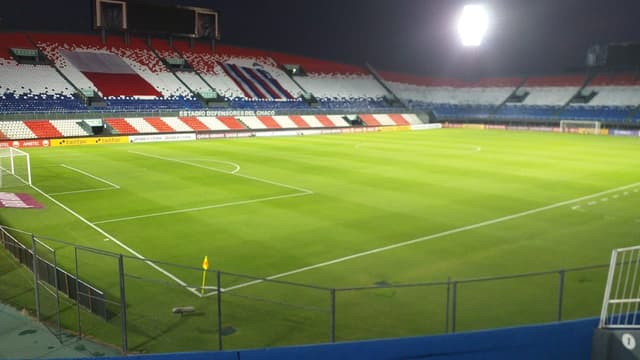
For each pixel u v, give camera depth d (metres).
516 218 24.28
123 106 63.91
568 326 10.72
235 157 44.44
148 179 33.62
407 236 21.34
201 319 13.82
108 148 50.81
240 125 67.25
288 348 9.89
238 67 81.12
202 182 32.59
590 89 85.00
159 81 70.56
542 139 63.66
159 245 20.17
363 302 14.87
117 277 16.83
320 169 38.03
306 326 13.43
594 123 74.31
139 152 47.62
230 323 13.61
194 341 12.65
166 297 15.22
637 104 77.94
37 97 59.91
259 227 22.62
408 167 39.28
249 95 75.81
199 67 76.88
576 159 44.53
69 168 38.06
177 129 62.06
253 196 28.66
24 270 17.31
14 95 58.91
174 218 24.05
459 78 102.12
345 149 51.00
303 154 46.78
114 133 58.25
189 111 65.44
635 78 83.38
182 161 41.81
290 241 20.66
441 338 10.22
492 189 30.97
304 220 23.73
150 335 12.93
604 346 10.67
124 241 20.72
